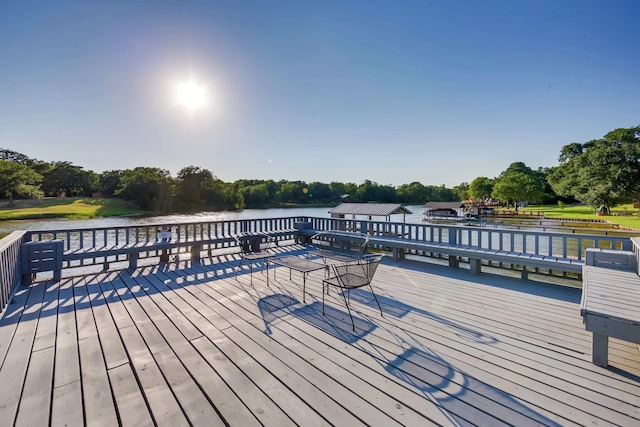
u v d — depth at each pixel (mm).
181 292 3748
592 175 26734
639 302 2125
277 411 1572
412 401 1657
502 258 4238
